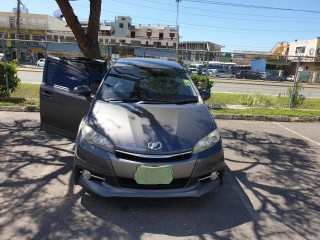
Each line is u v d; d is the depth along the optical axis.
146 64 5.30
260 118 9.30
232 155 5.82
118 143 3.41
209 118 4.09
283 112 9.98
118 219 3.38
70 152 5.39
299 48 60.94
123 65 5.20
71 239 3.00
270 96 13.14
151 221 3.38
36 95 11.04
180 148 3.43
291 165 5.41
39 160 4.98
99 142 3.49
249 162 5.47
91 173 3.53
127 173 3.35
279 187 4.46
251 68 39.19
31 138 6.07
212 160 3.60
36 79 17.48
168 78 4.95
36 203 3.64
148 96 4.48
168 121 3.78
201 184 3.58
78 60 5.49
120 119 3.75
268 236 3.22
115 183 3.39
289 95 11.59
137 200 3.79
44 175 4.43
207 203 3.85
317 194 4.29
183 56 11.23
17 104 8.90
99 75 5.56
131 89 4.59
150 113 3.92
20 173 4.46
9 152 5.27
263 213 3.69
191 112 4.10
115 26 88.50
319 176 4.96
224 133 7.47
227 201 3.94
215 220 3.47
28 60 41.09
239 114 9.30
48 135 6.30
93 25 7.68
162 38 89.88
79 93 4.44
